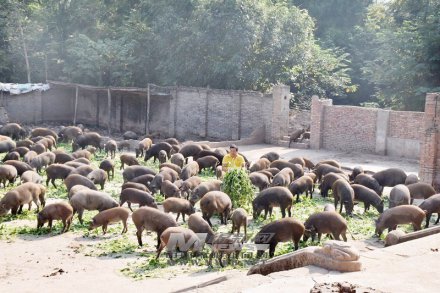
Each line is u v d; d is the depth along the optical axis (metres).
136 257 15.22
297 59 43.53
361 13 57.72
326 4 57.97
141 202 19.53
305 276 7.50
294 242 15.15
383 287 6.89
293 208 20.86
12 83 49.97
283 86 38.38
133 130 47.81
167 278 13.00
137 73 49.03
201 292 7.22
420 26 38.66
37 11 52.75
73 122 51.28
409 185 21.34
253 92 40.00
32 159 26.84
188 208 18.55
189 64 43.94
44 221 17.59
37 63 52.78
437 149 24.41
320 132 36.72
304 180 22.08
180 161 27.98
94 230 17.92
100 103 50.16
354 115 35.28
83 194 18.48
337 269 7.77
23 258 15.08
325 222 16.02
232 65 41.44
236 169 20.03
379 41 40.50
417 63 38.12
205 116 42.47
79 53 47.44
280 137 38.66
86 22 53.22
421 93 38.34
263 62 43.69
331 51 50.91
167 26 44.66
